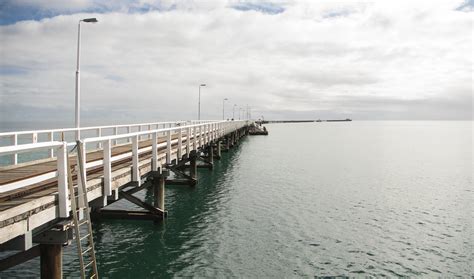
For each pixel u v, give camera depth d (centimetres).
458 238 1677
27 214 639
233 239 1566
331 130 17225
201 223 1775
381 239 1639
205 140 2591
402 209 2206
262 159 4625
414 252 1493
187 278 1201
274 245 1513
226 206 2127
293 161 4516
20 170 1118
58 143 692
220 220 1838
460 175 3697
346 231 1733
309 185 2889
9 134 1077
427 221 1952
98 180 908
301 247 1501
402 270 1316
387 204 2323
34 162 1305
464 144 8369
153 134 1340
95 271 741
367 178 3369
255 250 1450
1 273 1184
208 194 2436
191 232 1634
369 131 16775
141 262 1309
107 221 1697
